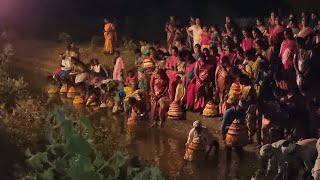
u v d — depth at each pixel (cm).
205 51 1273
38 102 1245
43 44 2386
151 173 462
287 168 859
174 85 1300
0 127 930
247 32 1312
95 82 1609
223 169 1023
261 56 1112
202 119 1259
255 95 1078
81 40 2394
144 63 1436
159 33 2359
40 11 2916
